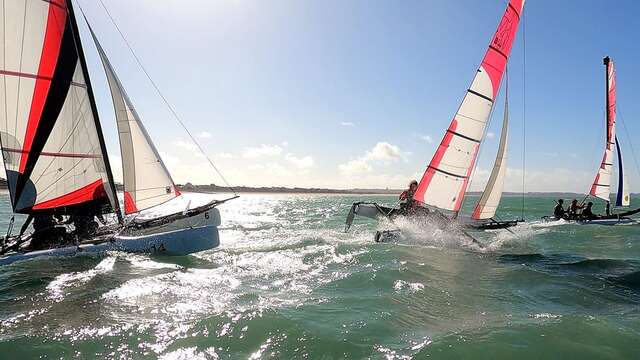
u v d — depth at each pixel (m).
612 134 24.22
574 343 4.62
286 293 6.49
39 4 9.26
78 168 9.98
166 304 5.86
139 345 4.54
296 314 5.42
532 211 36.25
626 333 4.90
